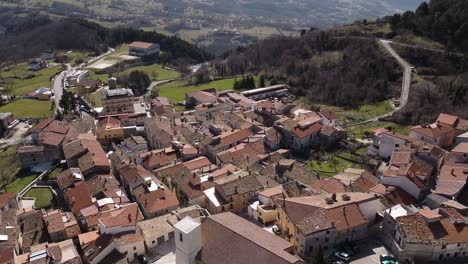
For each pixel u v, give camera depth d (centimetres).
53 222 10762
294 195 10912
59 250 9256
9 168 15375
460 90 18025
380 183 11581
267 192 11088
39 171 14988
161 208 11250
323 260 8044
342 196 9931
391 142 13812
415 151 12569
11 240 9700
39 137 16725
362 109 19812
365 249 9094
